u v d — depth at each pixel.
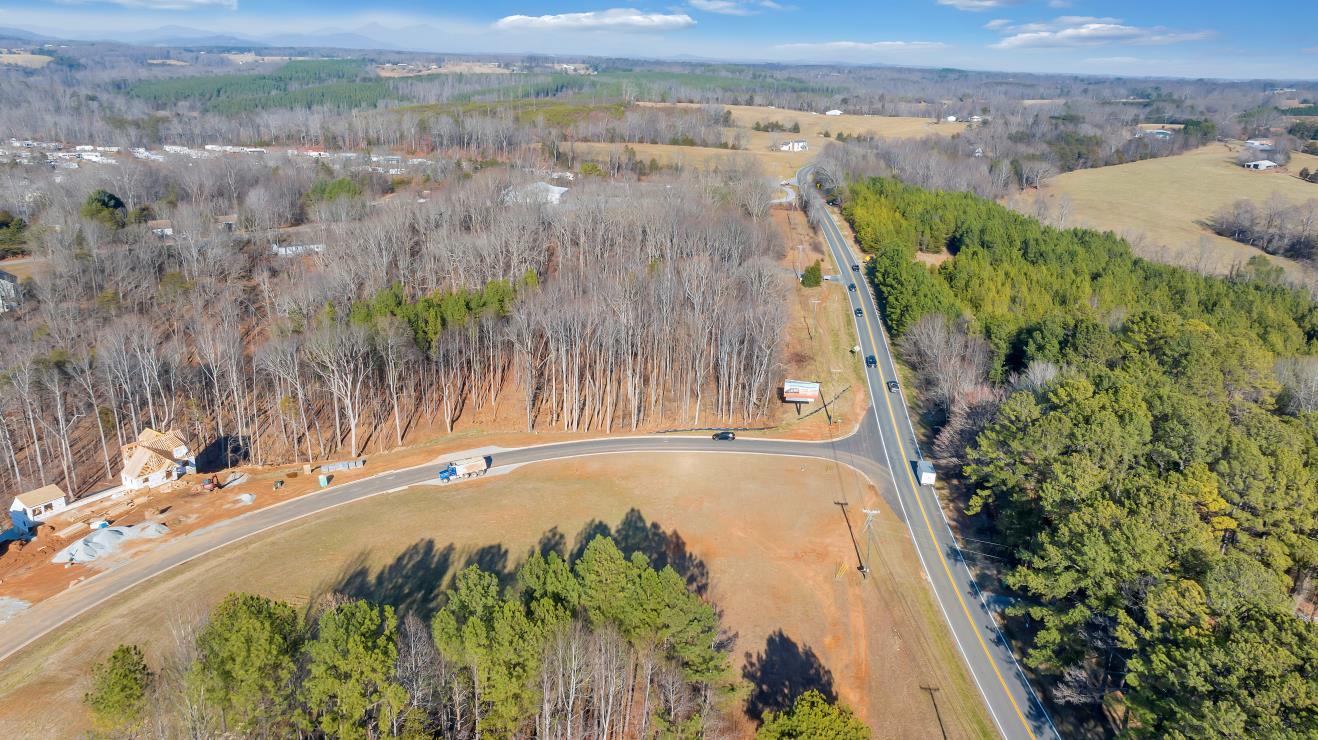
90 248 149.75
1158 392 86.62
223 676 49.25
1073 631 69.19
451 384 133.25
